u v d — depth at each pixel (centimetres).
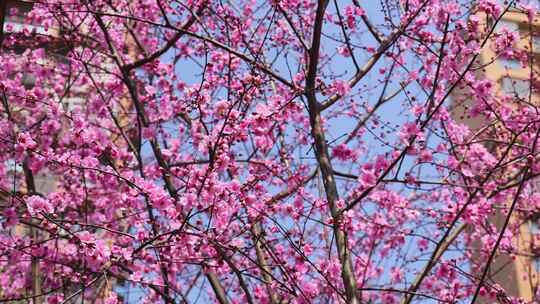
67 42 928
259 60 862
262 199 710
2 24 737
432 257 697
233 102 690
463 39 727
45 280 805
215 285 751
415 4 786
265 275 775
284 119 746
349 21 805
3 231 775
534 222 1120
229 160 673
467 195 808
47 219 630
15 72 927
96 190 812
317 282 773
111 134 966
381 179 664
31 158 702
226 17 930
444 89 787
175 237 658
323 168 706
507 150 691
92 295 800
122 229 845
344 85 739
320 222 676
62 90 1028
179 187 773
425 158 720
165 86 905
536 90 1107
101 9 951
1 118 868
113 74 888
